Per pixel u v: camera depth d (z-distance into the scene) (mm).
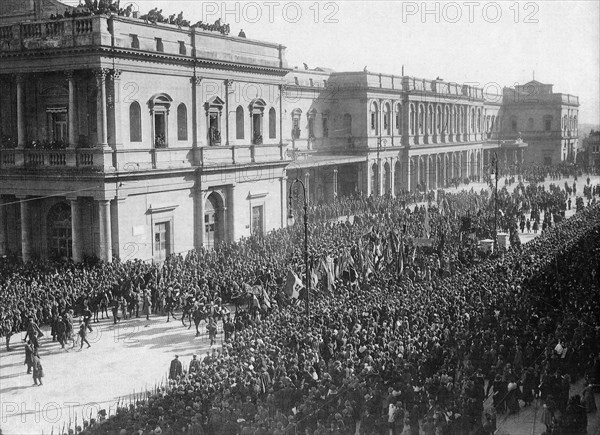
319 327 33656
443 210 79438
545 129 135000
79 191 49000
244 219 62781
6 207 52781
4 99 52719
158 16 54375
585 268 43469
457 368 30000
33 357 31000
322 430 22453
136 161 51062
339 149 89875
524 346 30531
